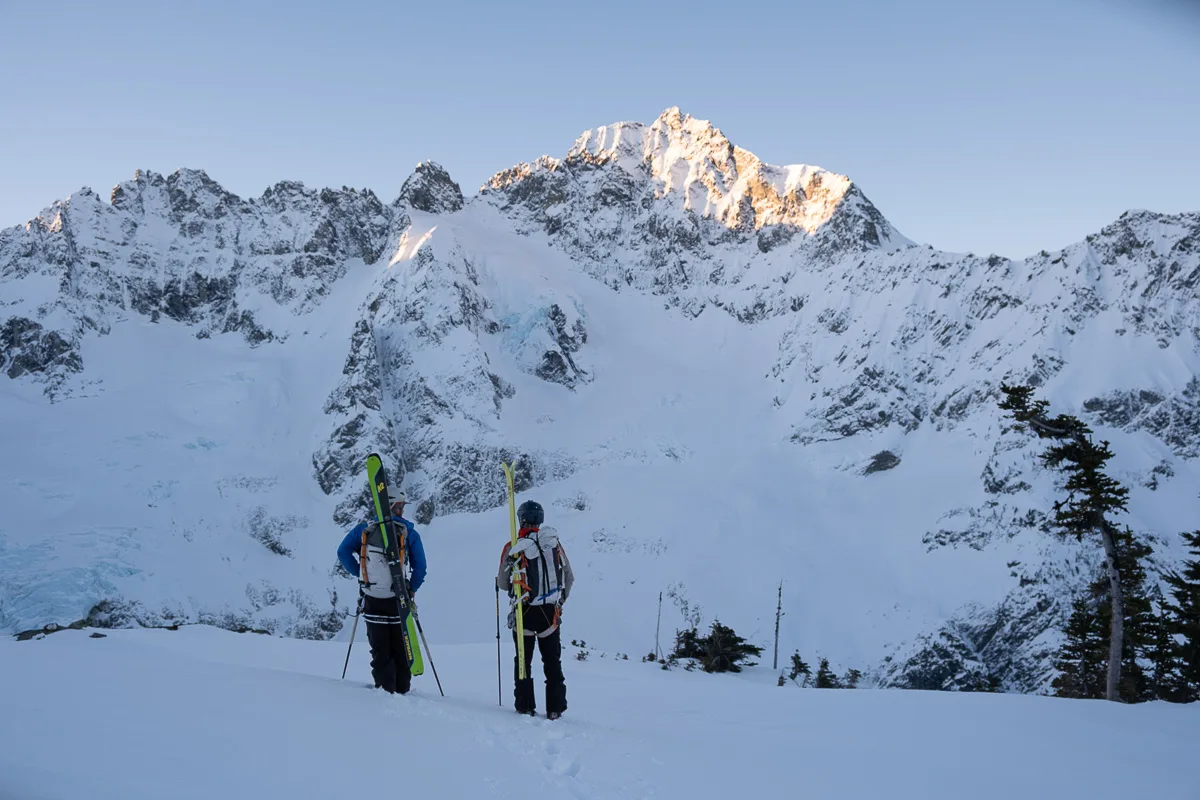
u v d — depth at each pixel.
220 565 148.88
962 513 155.00
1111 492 29.98
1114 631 30.27
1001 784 9.08
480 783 6.86
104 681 8.09
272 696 8.59
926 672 117.25
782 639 131.50
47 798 4.67
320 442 192.38
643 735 10.46
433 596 146.75
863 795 8.26
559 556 11.16
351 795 5.93
